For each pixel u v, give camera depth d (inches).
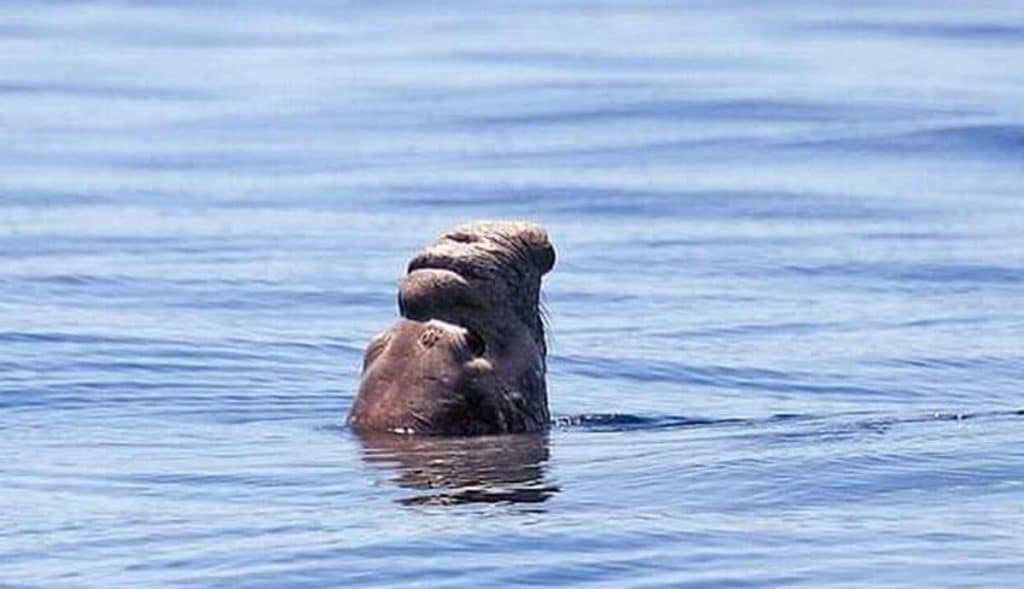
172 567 1122.7
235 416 1561.3
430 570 1111.0
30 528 1206.3
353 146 3211.1
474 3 5403.5
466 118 3457.2
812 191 2787.9
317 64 4195.4
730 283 2224.4
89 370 1760.6
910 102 3481.8
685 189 2807.6
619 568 1111.0
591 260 2357.3
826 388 1706.4
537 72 3969.0
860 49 4301.2
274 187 2866.6
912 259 2335.1
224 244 2463.1
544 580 1095.6
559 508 1224.8
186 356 1834.4
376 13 5187.0
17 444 1453.0
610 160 3046.3
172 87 3917.3
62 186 2874.0
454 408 1421.0
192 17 5137.8
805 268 2301.9
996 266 2295.8
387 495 1264.8
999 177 2901.1
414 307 1435.8
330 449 1396.4
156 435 1481.3
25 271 2285.9
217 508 1246.9
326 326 2010.3
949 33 4566.9
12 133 3380.9
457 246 1425.9
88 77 4067.4
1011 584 1072.8
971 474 1291.8
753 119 3371.1
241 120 3494.1
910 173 2930.6
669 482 1282.0
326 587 1090.1
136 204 2743.6
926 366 1797.5
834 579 1087.0
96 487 1309.1
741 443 1401.3
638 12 5167.3
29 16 5177.2
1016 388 1701.5
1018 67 3993.6
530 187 2829.7
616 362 1818.4
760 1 5378.9
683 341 1921.8
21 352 1840.6
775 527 1179.3
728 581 1088.8
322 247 2443.4
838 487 1266.0
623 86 3737.7
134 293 2172.7
